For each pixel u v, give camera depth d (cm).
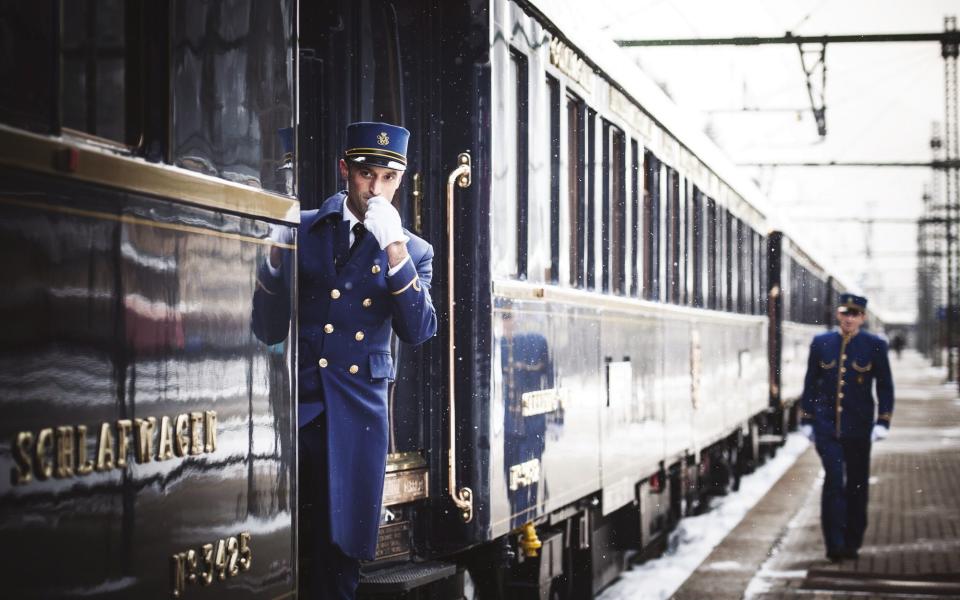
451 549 518
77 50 259
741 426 1503
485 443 523
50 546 245
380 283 414
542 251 612
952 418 3009
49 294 245
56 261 248
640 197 866
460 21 527
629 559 955
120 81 273
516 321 564
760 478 1647
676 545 1068
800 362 2316
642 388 859
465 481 522
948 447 2153
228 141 316
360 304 413
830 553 975
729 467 1445
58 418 247
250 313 325
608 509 757
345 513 402
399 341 505
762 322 1708
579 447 677
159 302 282
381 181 412
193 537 295
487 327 527
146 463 276
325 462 404
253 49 330
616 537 859
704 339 1158
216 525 305
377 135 409
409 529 512
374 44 516
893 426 2717
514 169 568
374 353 414
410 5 525
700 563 969
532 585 629
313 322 413
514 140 569
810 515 1258
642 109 876
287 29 350
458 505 511
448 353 509
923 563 964
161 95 287
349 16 511
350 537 402
